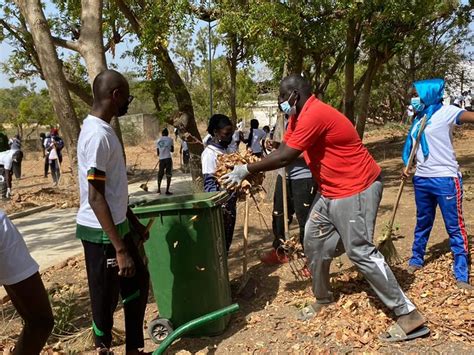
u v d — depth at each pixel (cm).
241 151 511
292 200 567
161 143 1387
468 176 1154
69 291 597
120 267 347
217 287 428
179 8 952
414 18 1105
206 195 461
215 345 418
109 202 357
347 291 479
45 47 846
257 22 904
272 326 436
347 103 1380
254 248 683
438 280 491
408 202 899
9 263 224
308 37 964
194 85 2942
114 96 360
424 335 390
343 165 398
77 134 965
